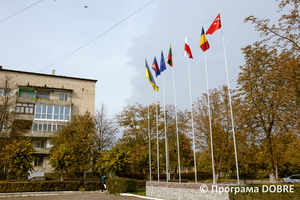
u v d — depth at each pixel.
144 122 36.81
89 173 41.28
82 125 35.31
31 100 40.81
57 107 42.28
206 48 17.23
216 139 26.59
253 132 21.12
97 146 36.84
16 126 35.59
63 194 23.45
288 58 15.80
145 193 20.83
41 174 38.12
